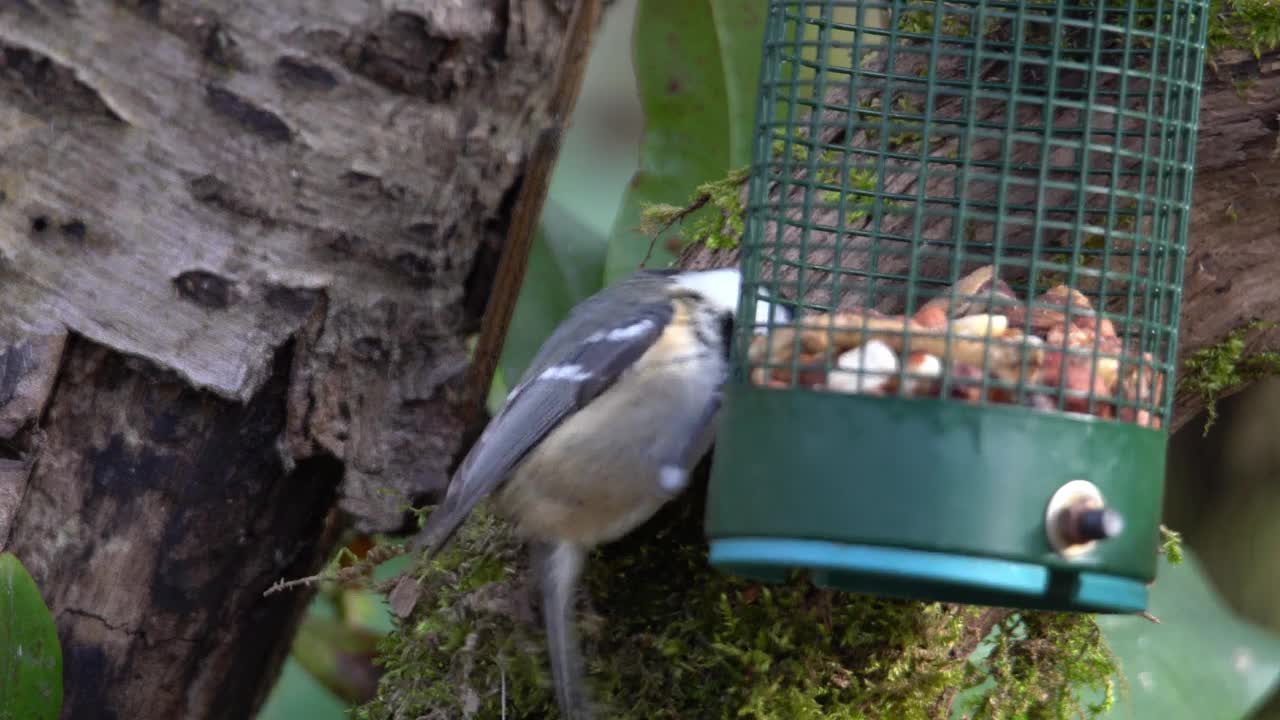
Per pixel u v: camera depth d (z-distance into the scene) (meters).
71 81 5.47
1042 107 5.76
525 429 5.61
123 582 5.91
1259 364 6.10
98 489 5.80
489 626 5.70
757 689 5.41
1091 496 4.29
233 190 5.68
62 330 5.59
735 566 4.71
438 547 5.38
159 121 5.58
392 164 5.82
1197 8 5.39
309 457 6.07
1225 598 7.78
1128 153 5.06
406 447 6.12
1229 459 7.96
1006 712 5.80
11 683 5.26
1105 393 4.67
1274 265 5.86
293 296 5.81
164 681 6.16
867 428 4.30
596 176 7.74
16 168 5.49
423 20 5.66
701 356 5.66
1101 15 4.98
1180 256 5.18
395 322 6.01
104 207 5.59
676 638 5.57
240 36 5.57
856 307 5.83
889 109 5.46
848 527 4.28
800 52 5.52
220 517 6.00
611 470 5.57
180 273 5.67
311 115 5.69
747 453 4.49
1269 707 7.16
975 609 5.80
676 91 6.98
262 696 6.64
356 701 6.78
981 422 4.25
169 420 5.80
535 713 5.67
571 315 5.94
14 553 5.71
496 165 6.00
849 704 5.57
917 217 4.88
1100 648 5.88
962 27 6.02
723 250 6.30
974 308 4.77
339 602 6.92
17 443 5.63
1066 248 5.52
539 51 5.91
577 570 5.68
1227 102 5.69
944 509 4.21
